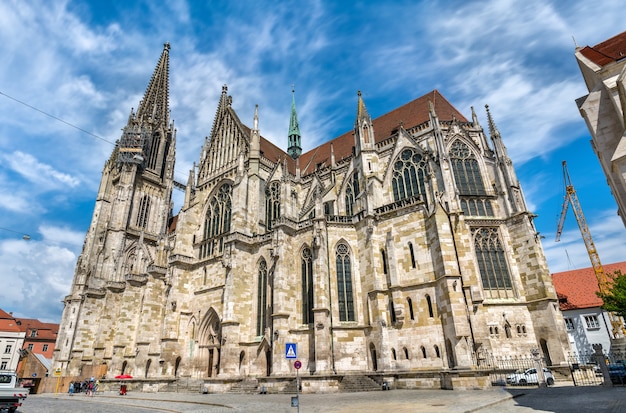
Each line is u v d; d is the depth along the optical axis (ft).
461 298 120.78
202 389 149.18
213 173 231.91
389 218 150.82
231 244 176.45
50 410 97.19
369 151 177.37
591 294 217.15
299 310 152.46
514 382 116.57
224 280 186.80
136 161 332.39
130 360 221.87
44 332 393.09
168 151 380.37
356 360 136.05
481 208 163.12
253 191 198.29
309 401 95.81
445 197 146.51
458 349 114.32
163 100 400.88
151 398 134.31
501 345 137.69
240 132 224.33
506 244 155.33
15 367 338.54
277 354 140.77
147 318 209.56
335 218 159.63
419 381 117.80
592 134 58.49
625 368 95.20
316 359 131.85
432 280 131.44
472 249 152.05
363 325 141.18
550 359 135.03
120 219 310.24
